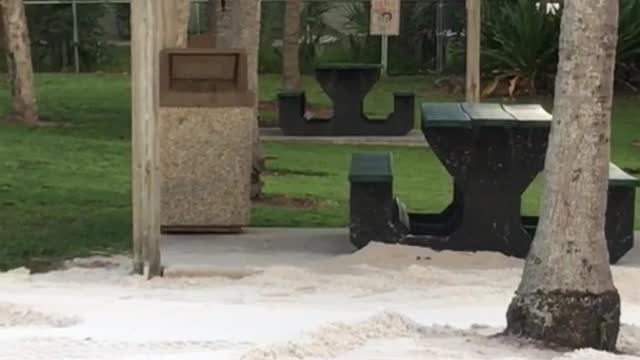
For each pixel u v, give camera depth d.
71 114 49.12
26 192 29.56
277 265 20.88
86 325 15.13
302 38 69.25
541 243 14.33
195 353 13.09
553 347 14.04
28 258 21.98
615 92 58.44
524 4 58.09
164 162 23.92
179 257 21.56
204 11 67.44
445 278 19.67
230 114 23.98
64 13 70.81
